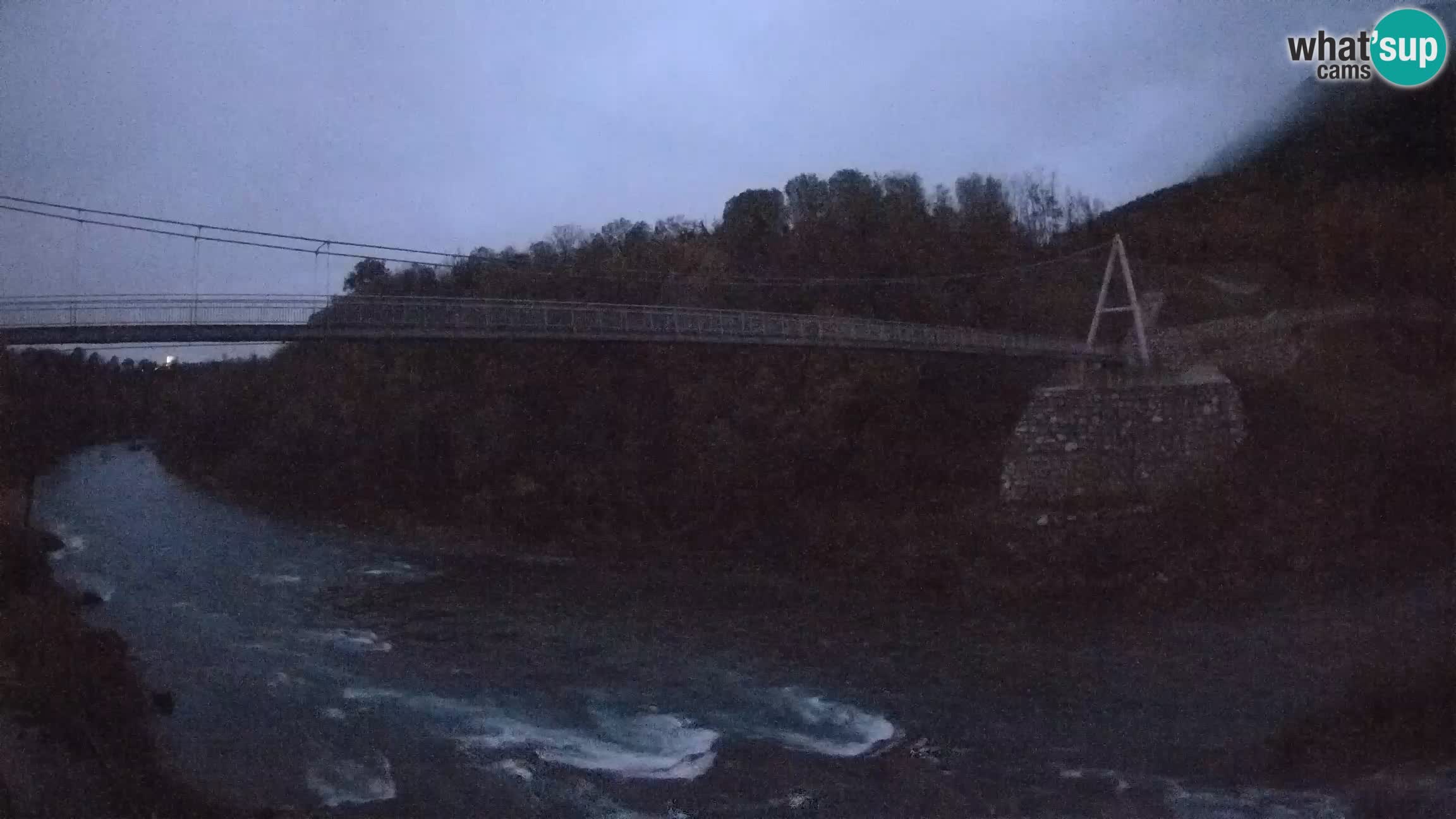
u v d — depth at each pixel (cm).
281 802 988
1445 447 1664
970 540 1911
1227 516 1727
